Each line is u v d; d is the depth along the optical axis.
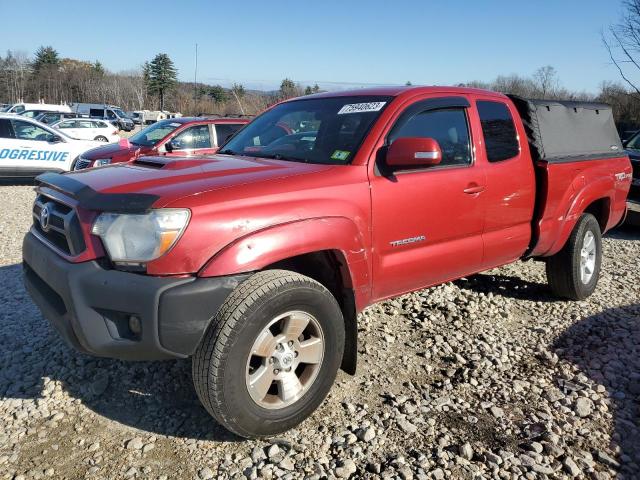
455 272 3.99
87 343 2.72
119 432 3.01
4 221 8.63
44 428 3.03
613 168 5.34
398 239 3.51
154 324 2.58
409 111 3.70
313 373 3.02
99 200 2.75
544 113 4.67
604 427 3.17
